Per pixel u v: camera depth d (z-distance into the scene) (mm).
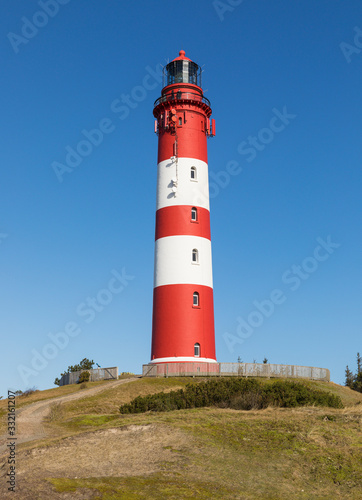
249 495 20031
